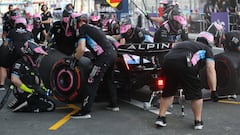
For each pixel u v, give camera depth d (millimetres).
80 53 6305
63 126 5902
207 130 5586
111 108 6891
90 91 6316
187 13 18938
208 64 5707
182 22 8273
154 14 18188
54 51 8383
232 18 16609
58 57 8109
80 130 5680
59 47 7809
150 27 15430
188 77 5508
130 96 7871
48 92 7004
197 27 18078
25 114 6680
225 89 7387
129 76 7055
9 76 7648
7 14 9852
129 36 7801
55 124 6012
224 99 7582
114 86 6910
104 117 6410
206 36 5836
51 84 7223
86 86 6340
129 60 6910
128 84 7176
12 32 7402
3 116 6535
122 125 5910
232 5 17891
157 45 6730
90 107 6344
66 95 6977
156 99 6867
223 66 7348
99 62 6277
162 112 5770
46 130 5699
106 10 17219
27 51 6777
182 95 6531
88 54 6953
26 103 6793
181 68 5469
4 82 9039
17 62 6762
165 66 5625
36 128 5809
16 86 6773
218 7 18469
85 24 6348
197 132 5492
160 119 5762
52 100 7645
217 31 9594
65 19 7445
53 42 8148
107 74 6828
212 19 16828
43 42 12375
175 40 8305
